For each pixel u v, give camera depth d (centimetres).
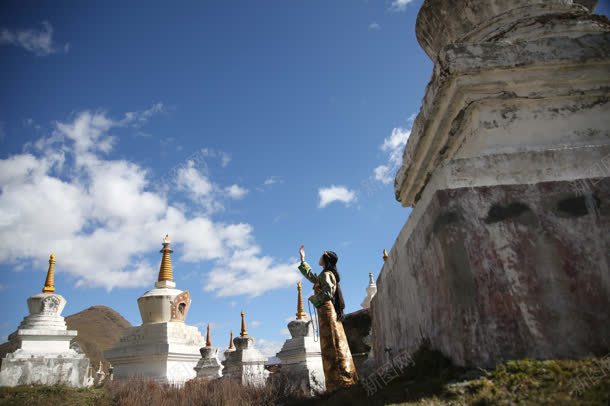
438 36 522
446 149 408
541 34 419
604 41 360
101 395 1041
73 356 1262
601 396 206
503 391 230
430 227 332
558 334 262
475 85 350
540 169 312
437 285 320
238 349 1630
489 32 463
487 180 309
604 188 303
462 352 274
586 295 272
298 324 1545
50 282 1431
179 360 1894
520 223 293
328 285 595
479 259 284
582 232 290
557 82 355
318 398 513
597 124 352
